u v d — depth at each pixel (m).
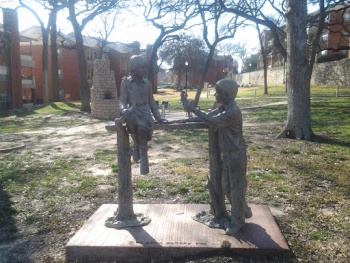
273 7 22.02
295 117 13.05
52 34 38.91
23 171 9.41
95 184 7.88
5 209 6.45
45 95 40.38
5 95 38.09
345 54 48.06
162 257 4.25
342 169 8.52
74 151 12.62
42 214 6.21
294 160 9.58
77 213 6.21
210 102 34.31
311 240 4.82
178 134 15.31
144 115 4.59
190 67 74.69
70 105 35.56
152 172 8.73
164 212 5.30
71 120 24.69
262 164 9.11
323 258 4.32
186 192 7.08
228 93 4.36
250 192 6.93
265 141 12.78
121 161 4.82
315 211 5.91
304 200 6.45
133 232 4.61
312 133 13.10
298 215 5.76
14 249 4.93
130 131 4.64
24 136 17.44
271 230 4.64
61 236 5.29
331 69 45.50
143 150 4.59
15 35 39.16
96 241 4.41
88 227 4.80
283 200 6.48
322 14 13.15
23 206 6.65
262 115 21.48
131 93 4.63
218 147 4.66
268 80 68.19
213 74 83.50
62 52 54.56
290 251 4.45
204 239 4.40
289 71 13.09
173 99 42.97
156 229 4.70
